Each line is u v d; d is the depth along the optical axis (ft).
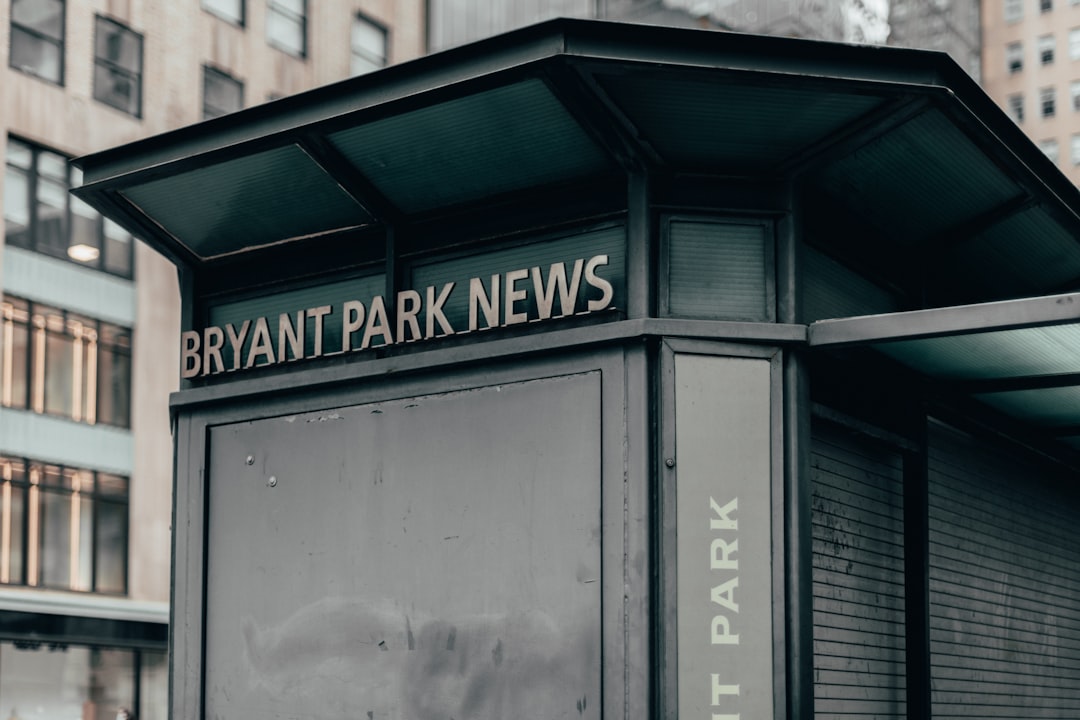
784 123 28.02
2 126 110.11
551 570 28.45
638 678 26.91
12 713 105.81
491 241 31.01
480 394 30.04
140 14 121.70
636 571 27.27
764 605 27.55
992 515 39.88
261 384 33.12
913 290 35.50
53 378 113.29
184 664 33.42
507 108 28.32
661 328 27.96
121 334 119.34
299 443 32.65
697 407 27.94
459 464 30.09
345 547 31.53
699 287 28.84
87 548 114.73
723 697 26.99
